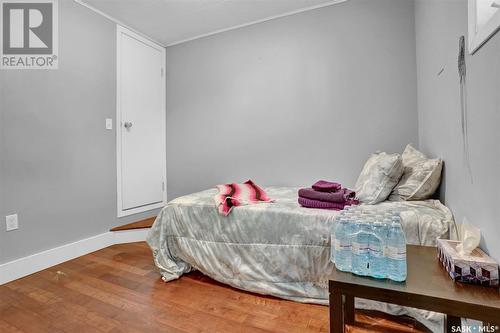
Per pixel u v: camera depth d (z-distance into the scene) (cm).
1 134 186
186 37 310
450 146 138
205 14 263
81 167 238
